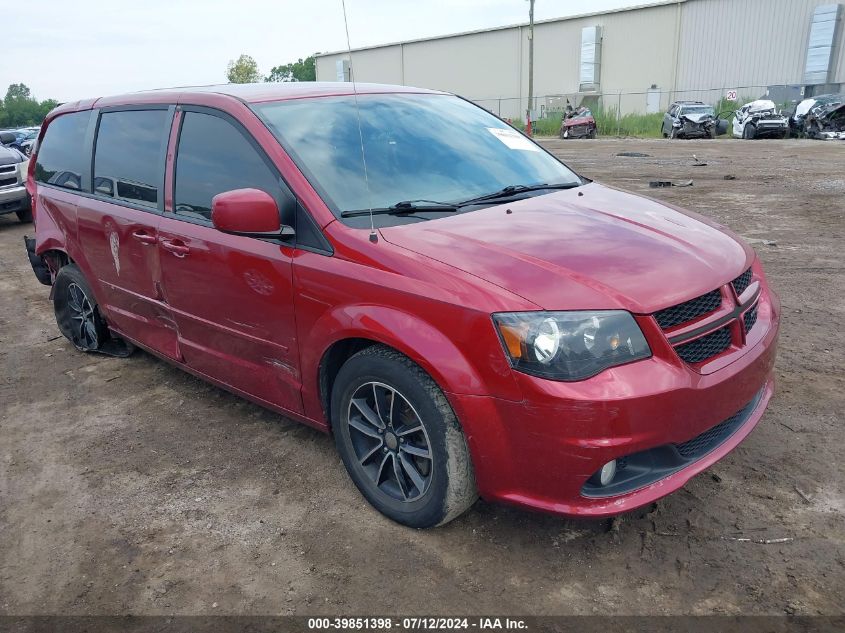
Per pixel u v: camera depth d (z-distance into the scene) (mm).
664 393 2328
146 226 3770
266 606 2525
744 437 2789
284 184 3047
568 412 2293
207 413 4078
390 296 2625
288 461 3492
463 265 2553
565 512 2432
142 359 4996
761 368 2744
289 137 3201
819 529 2754
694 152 19984
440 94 4223
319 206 2932
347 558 2748
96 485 3387
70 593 2652
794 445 3359
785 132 24812
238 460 3531
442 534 2855
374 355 2736
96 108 4504
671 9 38875
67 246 4637
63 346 5379
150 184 3826
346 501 3129
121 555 2854
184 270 3553
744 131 25812
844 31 33281
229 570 2723
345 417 2975
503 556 2705
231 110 3375
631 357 2357
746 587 2477
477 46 48469
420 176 3305
